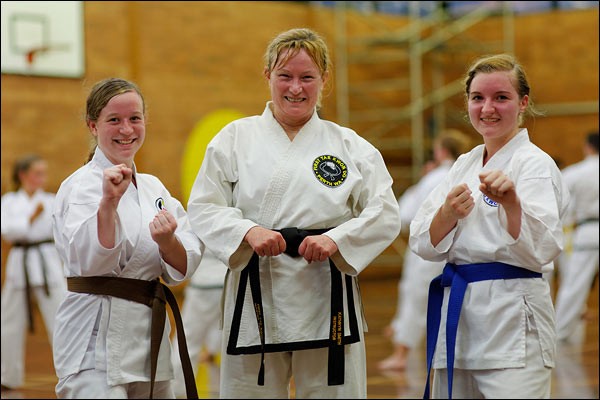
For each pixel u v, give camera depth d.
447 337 4.41
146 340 4.26
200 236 4.47
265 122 4.62
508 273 4.38
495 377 4.36
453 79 20.67
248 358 4.57
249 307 4.52
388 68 20.22
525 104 4.54
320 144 4.56
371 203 4.48
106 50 15.57
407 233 20.64
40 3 14.42
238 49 17.64
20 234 9.25
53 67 14.66
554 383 8.46
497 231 4.38
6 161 14.28
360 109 19.83
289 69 4.42
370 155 4.61
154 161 16.23
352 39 19.67
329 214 4.43
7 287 9.24
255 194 4.46
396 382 8.88
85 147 15.16
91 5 15.29
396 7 20.50
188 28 16.84
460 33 20.42
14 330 9.05
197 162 16.89
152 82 16.28
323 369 4.56
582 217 11.66
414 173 20.02
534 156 4.39
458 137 9.90
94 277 4.18
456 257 4.54
